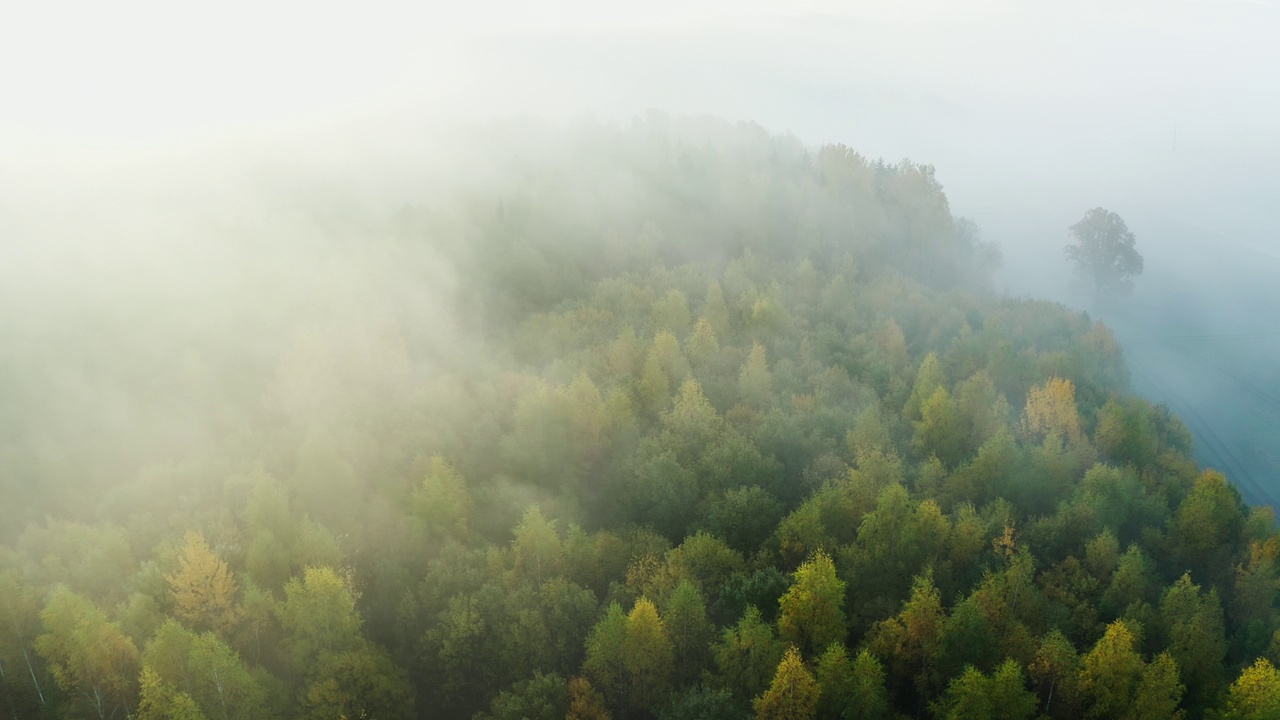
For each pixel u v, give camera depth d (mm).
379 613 67375
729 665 53219
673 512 76875
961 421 90312
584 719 52906
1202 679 56031
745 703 52219
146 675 49500
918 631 55156
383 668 57625
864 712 49938
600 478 88250
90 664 53938
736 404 96750
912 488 80000
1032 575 65500
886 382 104625
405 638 63375
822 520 70938
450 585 64125
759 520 73250
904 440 89500
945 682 54062
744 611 59562
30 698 57062
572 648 59312
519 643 58688
